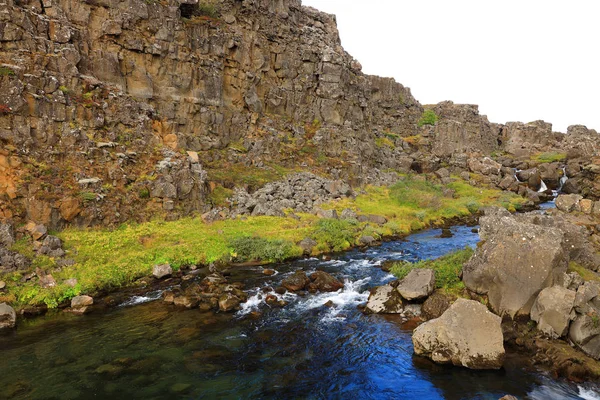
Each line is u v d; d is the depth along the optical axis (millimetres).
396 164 56812
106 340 14195
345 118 50094
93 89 27469
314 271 21578
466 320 12969
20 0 25594
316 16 53812
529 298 14203
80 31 28688
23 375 11930
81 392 11141
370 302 17141
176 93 35219
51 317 16016
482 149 72438
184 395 11133
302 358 13227
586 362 11930
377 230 30812
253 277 20875
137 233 23688
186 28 36375
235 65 41000
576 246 17844
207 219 27844
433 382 11820
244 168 37844
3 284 16641
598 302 13289
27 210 20797
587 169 49750
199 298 17469
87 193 23031
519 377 11867
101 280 18719
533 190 54375
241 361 12992
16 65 23062
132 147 27719
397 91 68125
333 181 39281
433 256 25047
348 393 11367
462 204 43469
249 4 42875
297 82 47500
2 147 21344
